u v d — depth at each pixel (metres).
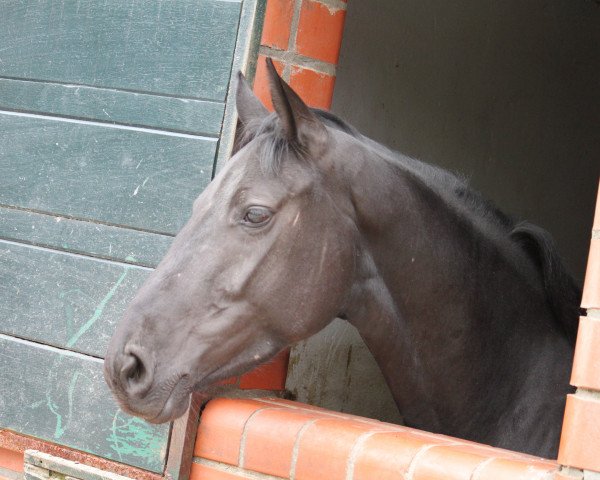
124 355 1.95
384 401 3.85
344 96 3.83
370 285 2.29
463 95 4.78
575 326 2.69
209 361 2.05
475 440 2.57
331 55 2.66
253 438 2.22
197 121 2.46
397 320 2.37
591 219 6.43
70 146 2.62
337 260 2.16
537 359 2.59
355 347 3.55
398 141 4.26
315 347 3.20
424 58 4.42
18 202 2.67
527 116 5.44
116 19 2.61
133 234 2.50
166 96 2.52
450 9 4.58
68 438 2.50
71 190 2.60
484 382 2.53
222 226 2.06
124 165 2.54
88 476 2.42
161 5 2.55
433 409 2.52
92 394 2.48
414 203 2.36
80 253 2.57
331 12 2.65
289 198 2.08
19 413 2.58
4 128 2.72
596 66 6.26
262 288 2.07
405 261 2.34
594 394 1.60
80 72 2.64
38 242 2.63
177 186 2.46
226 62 2.45
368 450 1.98
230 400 2.36
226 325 2.05
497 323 2.53
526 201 5.52
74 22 2.66
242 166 2.10
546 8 5.50
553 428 2.48
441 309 2.42
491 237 2.57
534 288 2.64
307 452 2.10
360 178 2.22
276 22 2.51
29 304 2.62
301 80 2.59
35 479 2.51
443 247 2.41
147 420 1.99
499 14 5.05
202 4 2.50
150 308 2.00
